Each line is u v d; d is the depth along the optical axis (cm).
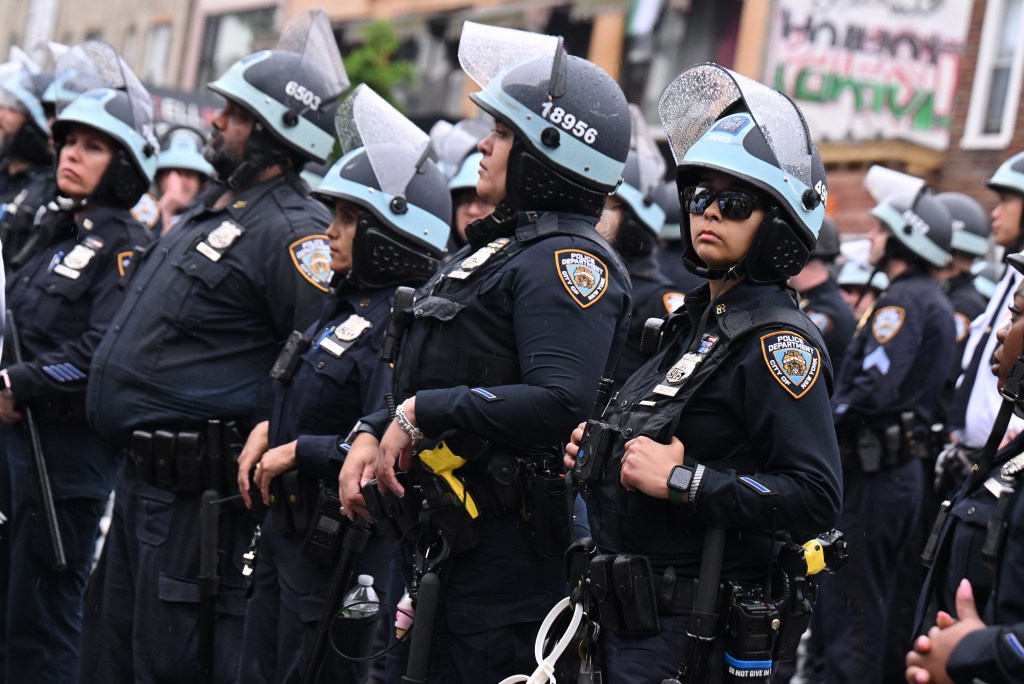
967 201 3030
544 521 1408
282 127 1877
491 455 1409
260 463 1666
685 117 1320
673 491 1177
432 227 1709
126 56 9456
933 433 2509
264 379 1853
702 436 1216
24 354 2073
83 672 1975
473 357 1401
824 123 5725
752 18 5938
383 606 1723
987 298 3375
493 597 1415
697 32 6166
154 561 1809
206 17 8962
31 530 2059
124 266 2098
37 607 2055
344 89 1948
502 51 1455
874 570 2406
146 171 2161
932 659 1050
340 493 1498
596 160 1433
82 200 2133
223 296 1823
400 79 6125
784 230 1220
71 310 2081
